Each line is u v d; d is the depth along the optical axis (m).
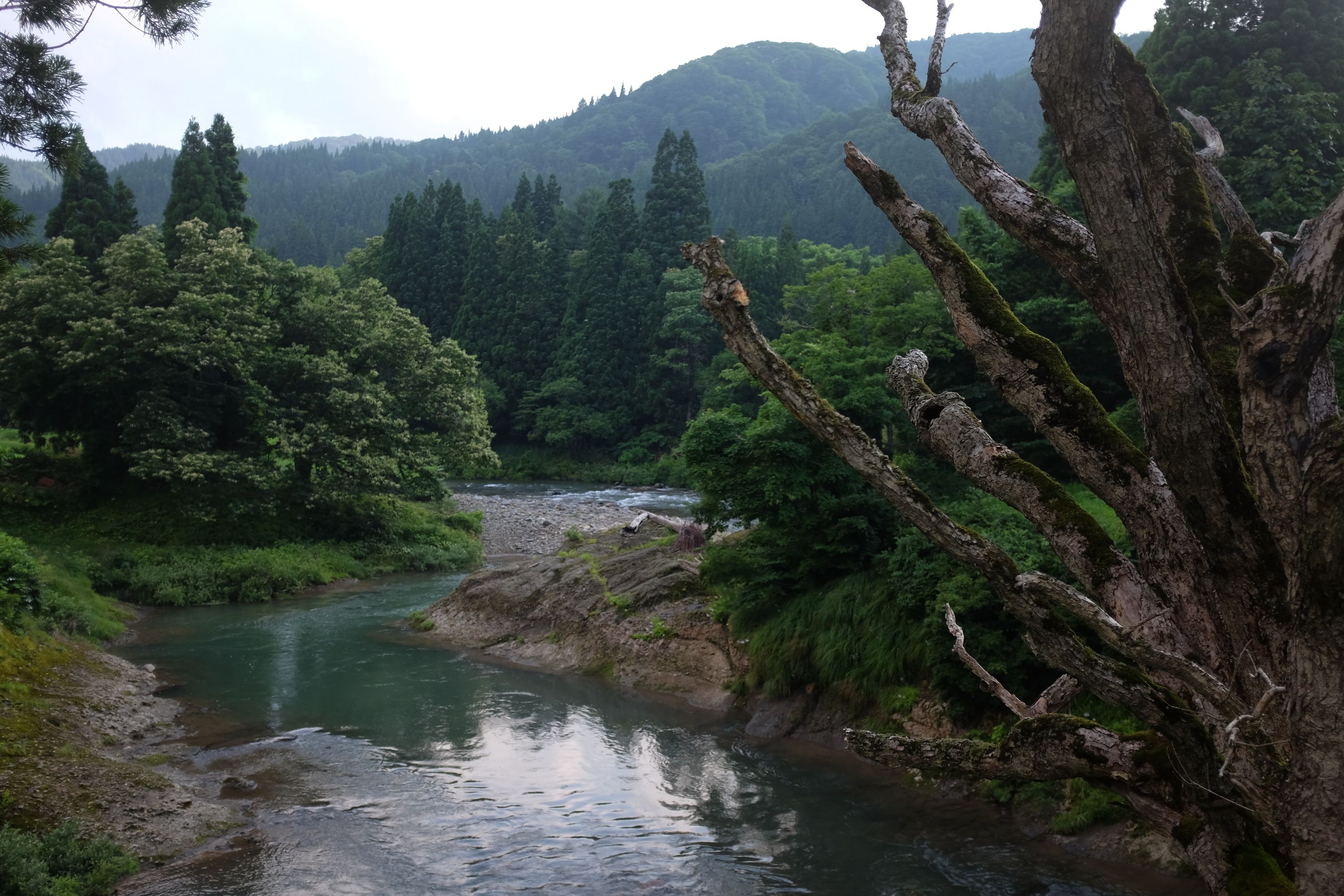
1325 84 19.95
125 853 9.02
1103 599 3.61
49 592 18.69
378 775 11.66
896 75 4.29
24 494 28.50
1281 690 2.81
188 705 14.93
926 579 12.21
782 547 15.33
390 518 33.19
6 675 13.40
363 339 34.94
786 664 14.13
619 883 8.65
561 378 68.06
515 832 9.87
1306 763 2.72
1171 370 3.15
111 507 29.06
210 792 10.98
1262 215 17.75
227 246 31.70
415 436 34.56
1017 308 17.70
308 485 31.14
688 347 64.88
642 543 22.11
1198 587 3.43
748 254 66.19
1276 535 2.85
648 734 13.51
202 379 30.27
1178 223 4.07
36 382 28.62
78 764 10.64
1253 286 3.86
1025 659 11.16
